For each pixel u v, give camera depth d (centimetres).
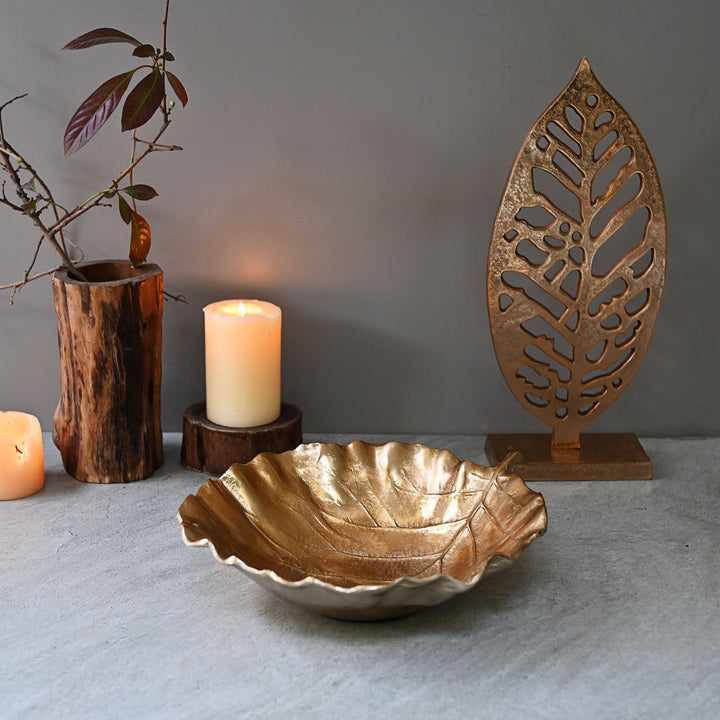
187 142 153
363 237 156
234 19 149
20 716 118
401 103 151
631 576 136
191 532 125
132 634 127
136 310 145
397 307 158
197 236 156
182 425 163
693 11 149
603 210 155
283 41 150
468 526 135
